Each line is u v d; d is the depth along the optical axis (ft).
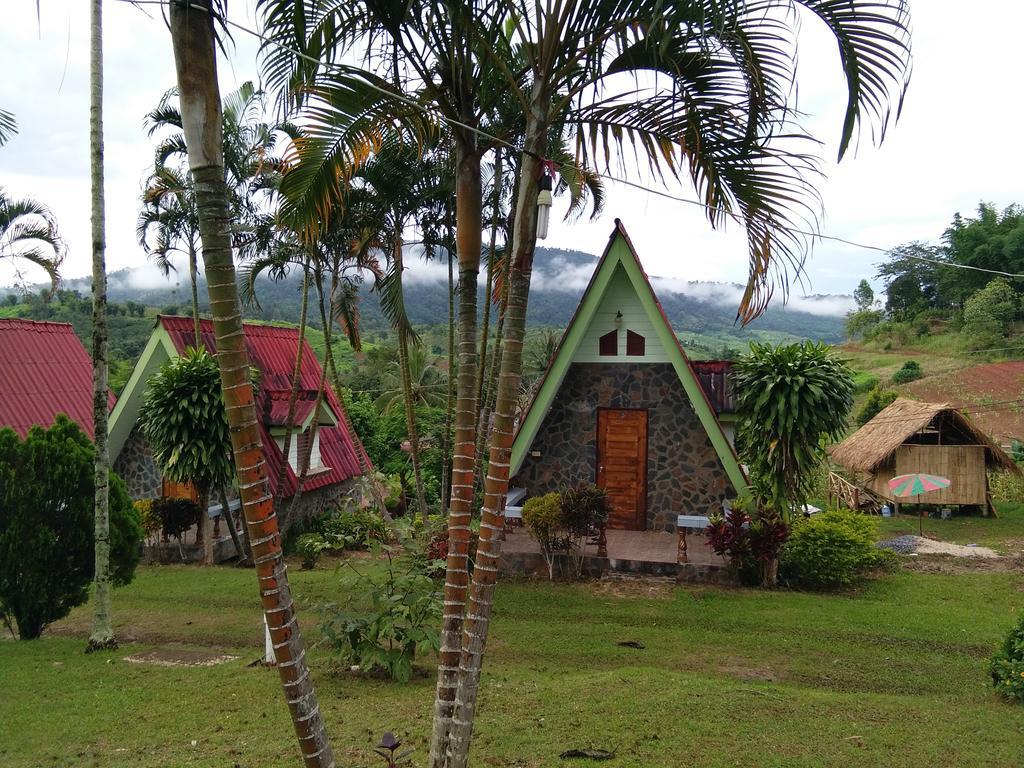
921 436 70.08
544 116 14.85
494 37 15.12
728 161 15.51
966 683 25.68
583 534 40.75
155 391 44.42
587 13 14.34
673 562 40.14
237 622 33.96
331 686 24.17
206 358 44.91
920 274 201.36
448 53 15.52
